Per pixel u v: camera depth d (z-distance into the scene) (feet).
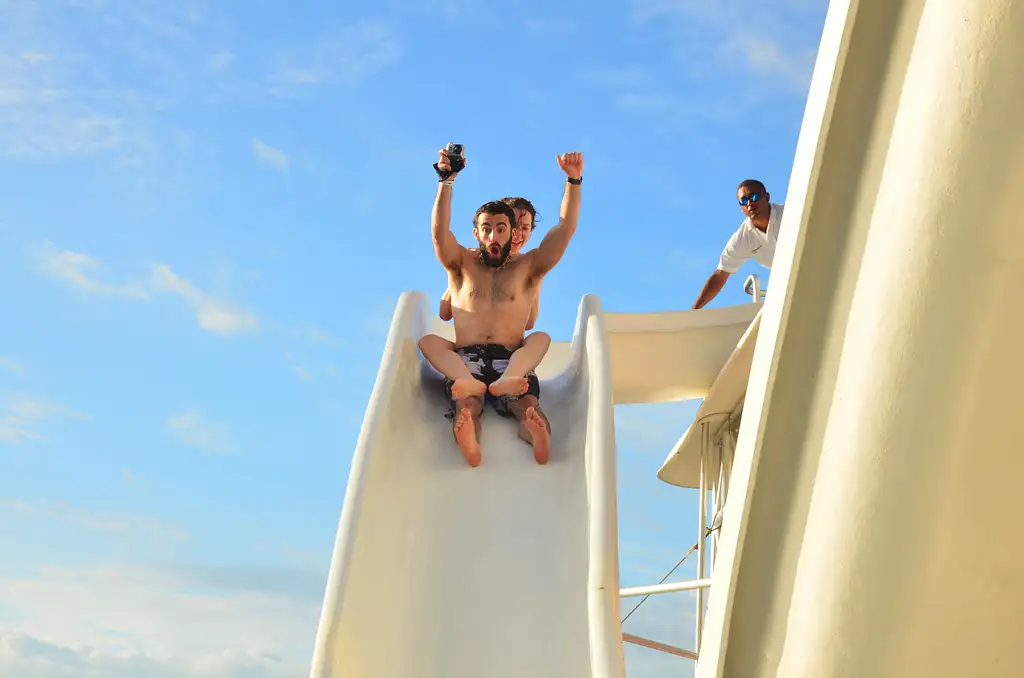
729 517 16.71
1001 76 13.55
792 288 15.79
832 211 15.60
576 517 19.38
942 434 14.52
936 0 14.05
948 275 14.17
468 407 21.17
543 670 17.16
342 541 16.66
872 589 15.12
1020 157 13.57
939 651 15.38
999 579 14.97
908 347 14.51
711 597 16.94
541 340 22.44
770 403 16.20
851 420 14.98
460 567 18.93
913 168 14.25
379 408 19.33
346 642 16.01
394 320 22.24
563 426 21.88
